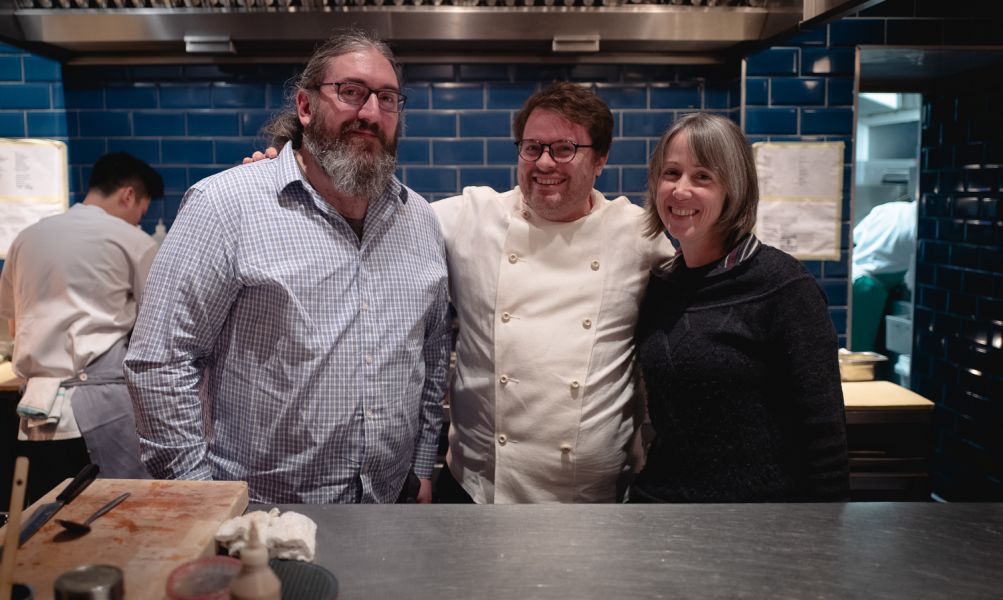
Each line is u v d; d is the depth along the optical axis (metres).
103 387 2.56
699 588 1.01
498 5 2.54
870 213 3.80
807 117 2.87
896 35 2.84
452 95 2.93
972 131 3.24
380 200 1.59
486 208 1.81
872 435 2.57
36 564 0.96
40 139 2.91
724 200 1.51
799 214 2.90
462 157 2.96
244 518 1.08
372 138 1.53
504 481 1.73
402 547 1.12
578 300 1.72
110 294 2.57
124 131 2.92
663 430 1.58
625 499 1.82
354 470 1.54
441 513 1.23
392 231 1.62
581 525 1.19
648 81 2.95
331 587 0.97
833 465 1.41
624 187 2.99
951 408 3.40
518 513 1.23
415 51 2.87
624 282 1.74
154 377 1.45
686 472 1.53
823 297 1.47
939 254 3.49
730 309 1.50
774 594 1.00
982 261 3.18
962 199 3.31
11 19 2.47
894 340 3.81
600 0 2.55
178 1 2.52
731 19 2.49
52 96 2.90
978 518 1.23
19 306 2.55
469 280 1.79
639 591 1.01
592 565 1.07
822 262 2.93
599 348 1.72
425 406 1.84
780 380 1.48
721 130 1.49
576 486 1.73
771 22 2.44
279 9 2.52
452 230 1.84
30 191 2.92
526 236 1.74
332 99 1.50
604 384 1.72
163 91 2.90
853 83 2.85
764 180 2.88
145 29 2.52
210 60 2.86
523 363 1.71
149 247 2.64
